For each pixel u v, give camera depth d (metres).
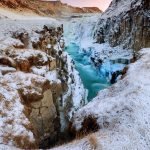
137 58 23.77
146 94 14.95
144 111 13.20
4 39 18.41
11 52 16.67
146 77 17.61
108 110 14.09
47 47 23.09
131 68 20.25
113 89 17.41
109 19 54.06
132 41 41.91
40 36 22.12
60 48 28.80
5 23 24.62
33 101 14.41
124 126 11.98
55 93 18.56
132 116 12.73
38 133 14.48
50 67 19.17
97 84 36.81
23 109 12.69
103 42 53.47
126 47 43.25
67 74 26.94
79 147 10.23
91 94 32.59
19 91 13.95
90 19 78.88
